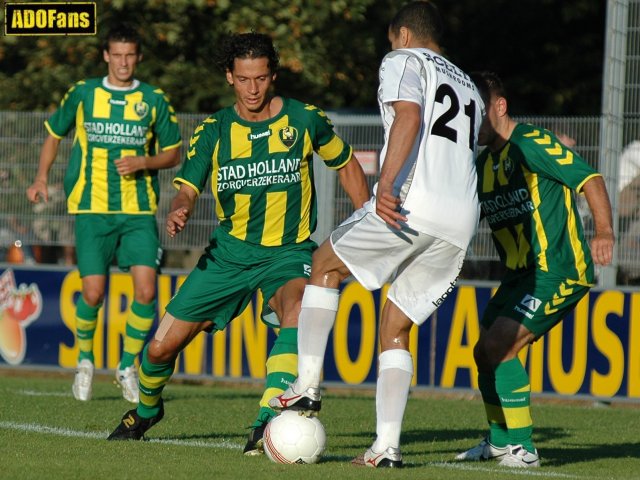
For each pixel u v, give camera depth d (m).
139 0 58.81
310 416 22.09
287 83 62.12
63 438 25.52
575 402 44.53
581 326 41.69
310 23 60.16
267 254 24.19
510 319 24.22
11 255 51.34
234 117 24.14
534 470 23.22
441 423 33.16
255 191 24.05
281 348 23.02
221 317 24.44
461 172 21.05
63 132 36.75
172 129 36.41
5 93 61.56
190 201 23.80
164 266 49.72
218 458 22.45
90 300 36.09
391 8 68.81
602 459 25.62
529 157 23.97
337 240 21.22
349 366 43.66
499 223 24.92
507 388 24.05
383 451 21.45
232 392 42.81
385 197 19.92
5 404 33.69
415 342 43.25
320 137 24.59
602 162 41.94
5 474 19.95
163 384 24.80
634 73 41.81
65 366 46.59
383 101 20.81
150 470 20.55
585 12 72.69
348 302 43.66
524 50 75.38
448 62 21.62
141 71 59.56
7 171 47.66
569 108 74.50
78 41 59.59
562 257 24.23
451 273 21.36
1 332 46.97
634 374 41.34
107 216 36.19
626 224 41.78
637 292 41.28
